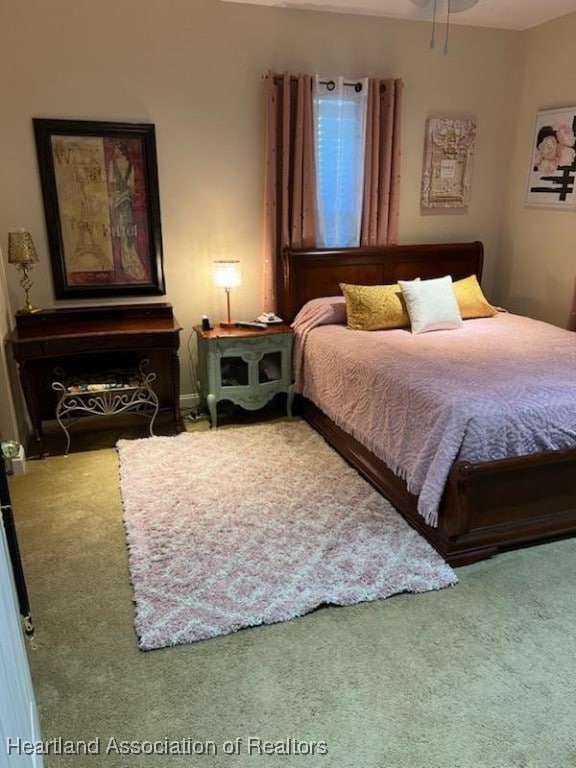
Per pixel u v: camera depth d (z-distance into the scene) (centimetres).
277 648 196
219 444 354
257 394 386
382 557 242
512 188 452
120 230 371
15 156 340
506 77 430
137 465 325
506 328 370
